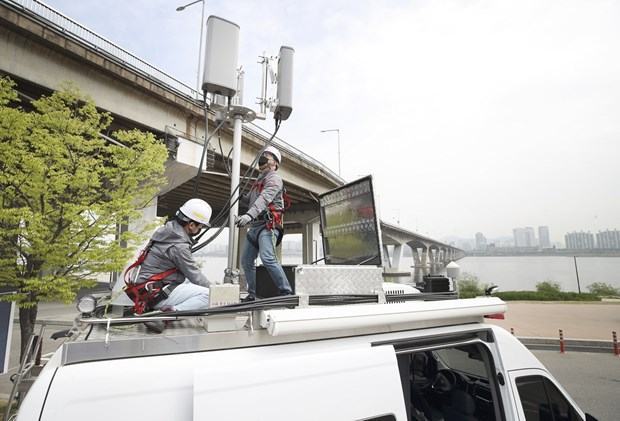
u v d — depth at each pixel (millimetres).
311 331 1802
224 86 3363
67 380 1326
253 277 3496
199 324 1994
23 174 6363
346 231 3566
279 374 1567
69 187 7090
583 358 10367
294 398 1561
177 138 13523
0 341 8211
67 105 7762
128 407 1348
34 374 2748
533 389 2570
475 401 3193
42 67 10375
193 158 14172
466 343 2451
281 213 3396
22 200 6691
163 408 1391
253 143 17516
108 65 11586
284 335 1804
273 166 3512
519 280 59062
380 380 1833
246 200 3889
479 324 2574
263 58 3844
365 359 1838
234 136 3615
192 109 14281
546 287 25812
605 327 14156
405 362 2244
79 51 10836
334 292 2498
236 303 1926
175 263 2414
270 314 1716
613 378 8500
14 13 9461
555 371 9086
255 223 3375
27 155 6434
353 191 3475
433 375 3566
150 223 8203
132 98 12680
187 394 1441
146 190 8312
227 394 1428
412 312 2156
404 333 2186
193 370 1500
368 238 3207
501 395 2480
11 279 6664
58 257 6672
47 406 1259
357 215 3393
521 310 18844
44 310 17406
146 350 1532
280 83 3670
